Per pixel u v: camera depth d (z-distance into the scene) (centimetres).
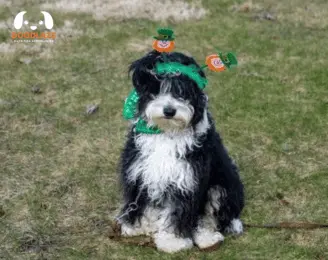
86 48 536
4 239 350
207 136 335
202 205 345
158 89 326
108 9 646
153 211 347
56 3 667
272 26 609
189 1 686
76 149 407
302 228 358
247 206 372
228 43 558
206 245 344
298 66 505
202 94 331
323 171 395
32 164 396
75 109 445
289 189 383
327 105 455
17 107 443
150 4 662
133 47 540
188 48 543
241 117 440
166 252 343
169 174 331
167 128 328
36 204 370
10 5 662
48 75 482
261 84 479
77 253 344
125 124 430
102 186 381
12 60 500
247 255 344
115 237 351
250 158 404
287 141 419
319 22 620
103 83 475
